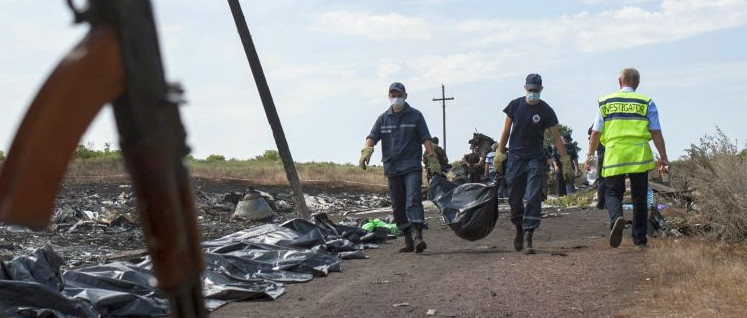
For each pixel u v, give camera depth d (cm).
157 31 171
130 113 165
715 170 1075
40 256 700
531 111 1084
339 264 979
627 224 1384
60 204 1838
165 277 176
